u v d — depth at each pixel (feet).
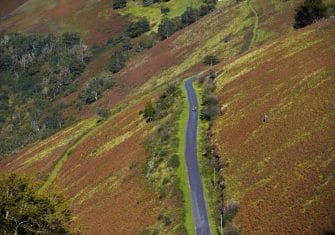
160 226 226.79
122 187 296.92
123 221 254.47
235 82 346.33
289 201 194.90
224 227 206.59
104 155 371.56
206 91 371.76
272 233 184.96
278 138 242.17
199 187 247.09
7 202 150.41
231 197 223.30
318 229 171.32
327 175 193.88
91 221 277.23
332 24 342.64
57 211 158.81
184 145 296.10
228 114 306.96
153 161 293.02
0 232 149.38
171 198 244.83
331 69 273.54
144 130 359.87
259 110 282.15
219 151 269.23
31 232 154.20
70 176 383.65
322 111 239.30
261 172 225.97
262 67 339.57
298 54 322.75
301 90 272.72
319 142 217.15
